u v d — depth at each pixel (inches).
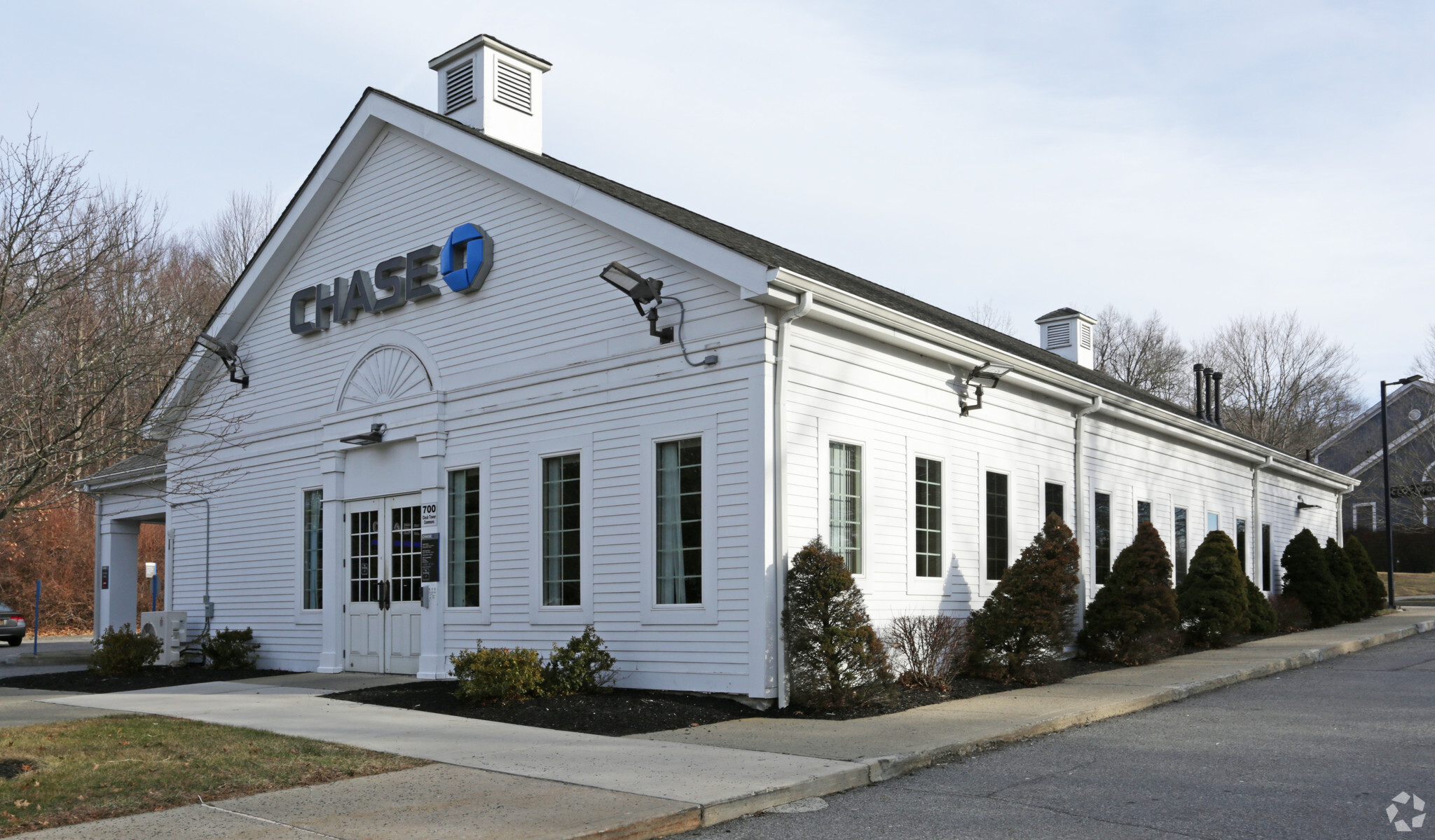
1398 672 568.7
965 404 586.9
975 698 480.7
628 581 495.8
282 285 706.8
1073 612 557.9
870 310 489.4
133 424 445.7
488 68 639.1
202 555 748.0
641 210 494.0
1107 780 322.0
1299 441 2210.9
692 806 279.3
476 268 571.8
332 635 637.3
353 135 645.3
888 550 520.7
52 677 649.6
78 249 510.6
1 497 405.1
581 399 523.5
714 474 468.4
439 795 295.7
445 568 578.9
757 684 445.7
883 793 314.2
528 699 455.5
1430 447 1921.8
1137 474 787.4
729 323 468.8
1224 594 709.9
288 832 259.9
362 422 633.6
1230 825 267.7
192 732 396.8
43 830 262.5
